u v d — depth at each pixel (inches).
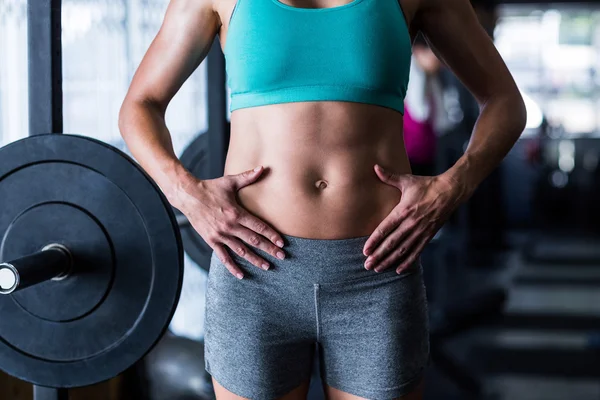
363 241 46.1
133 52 112.8
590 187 328.5
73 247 52.5
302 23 44.9
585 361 128.3
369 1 45.4
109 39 110.2
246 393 46.4
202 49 50.4
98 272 52.4
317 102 45.5
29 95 54.8
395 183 46.5
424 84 172.6
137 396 93.1
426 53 164.1
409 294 47.0
